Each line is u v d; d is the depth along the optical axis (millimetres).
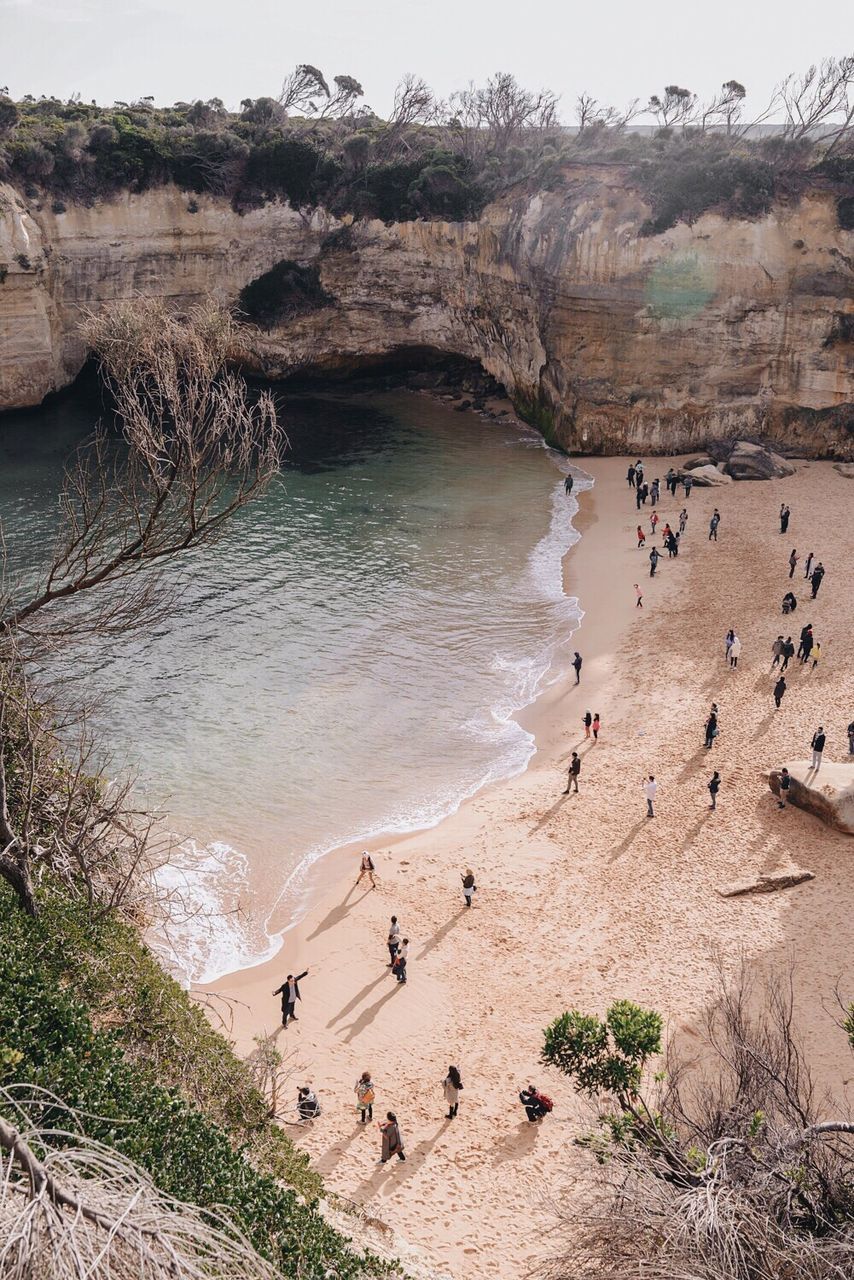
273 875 30828
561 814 33625
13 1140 7031
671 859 30688
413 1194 19984
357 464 71688
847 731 35969
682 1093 20734
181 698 40531
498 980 26281
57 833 17609
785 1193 12773
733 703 39656
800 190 67312
